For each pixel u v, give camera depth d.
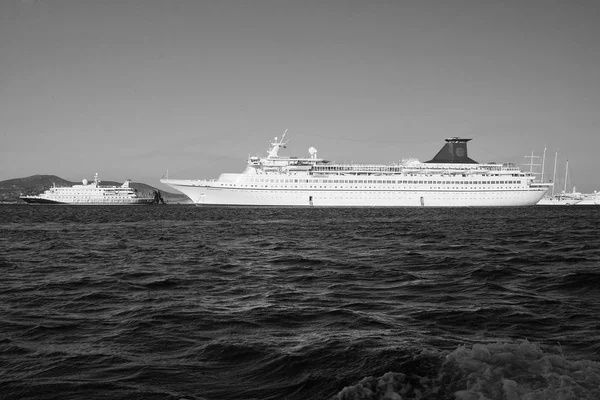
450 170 165.62
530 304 19.81
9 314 19.41
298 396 10.84
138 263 35.69
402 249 43.41
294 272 30.53
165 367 12.98
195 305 20.72
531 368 10.34
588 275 25.02
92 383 11.92
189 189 160.50
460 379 10.20
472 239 52.75
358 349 13.54
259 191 156.88
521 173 167.38
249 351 14.03
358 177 158.50
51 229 78.88
